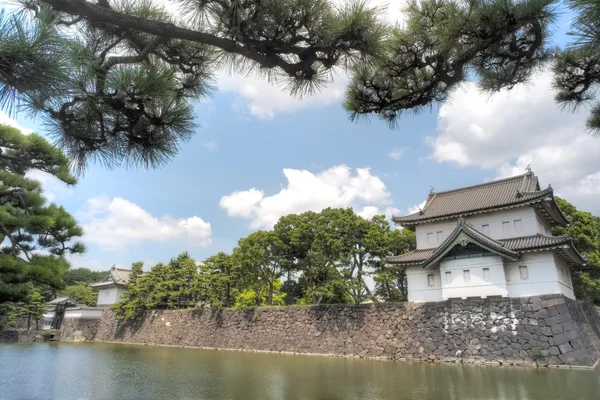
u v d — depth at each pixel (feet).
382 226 92.17
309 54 11.83
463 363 62.08
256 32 10.99
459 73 13.88
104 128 11.78
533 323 60.08
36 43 7.48
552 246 60.95
